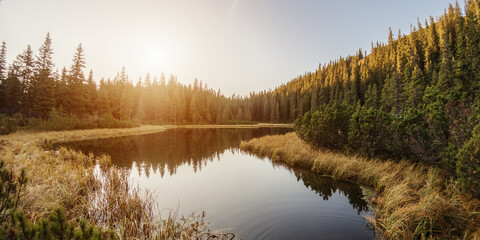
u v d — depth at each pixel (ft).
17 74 121.90
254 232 14.92
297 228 15.44
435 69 135.54
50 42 123.65
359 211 18.54
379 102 145.38
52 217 7.79
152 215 18.22
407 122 23.98
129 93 178.29
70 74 137.39
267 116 318.04
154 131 142.00
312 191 24.21
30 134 70.13
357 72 212.23
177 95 240.94
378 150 28.73
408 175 21.62
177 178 31.71
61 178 22.99
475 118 16.17
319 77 294.87
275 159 43.45
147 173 34.71
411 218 14.38
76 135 83.61
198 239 14.01
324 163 32.04
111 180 25.77
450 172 18.30
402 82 137.59
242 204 20.71
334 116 36.96
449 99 19.24
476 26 83.20
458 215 13.48
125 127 132.26
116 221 16.15
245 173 34.42
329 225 15.88
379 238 13.89
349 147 33.65
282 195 23.17
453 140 18.16
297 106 273.33
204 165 41.04
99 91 172.65
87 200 19.94
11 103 119.75
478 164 13.96
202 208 19.85
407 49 184.24
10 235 6.99
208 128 193.77
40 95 114.21
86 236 7.81
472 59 66.23
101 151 55.06
